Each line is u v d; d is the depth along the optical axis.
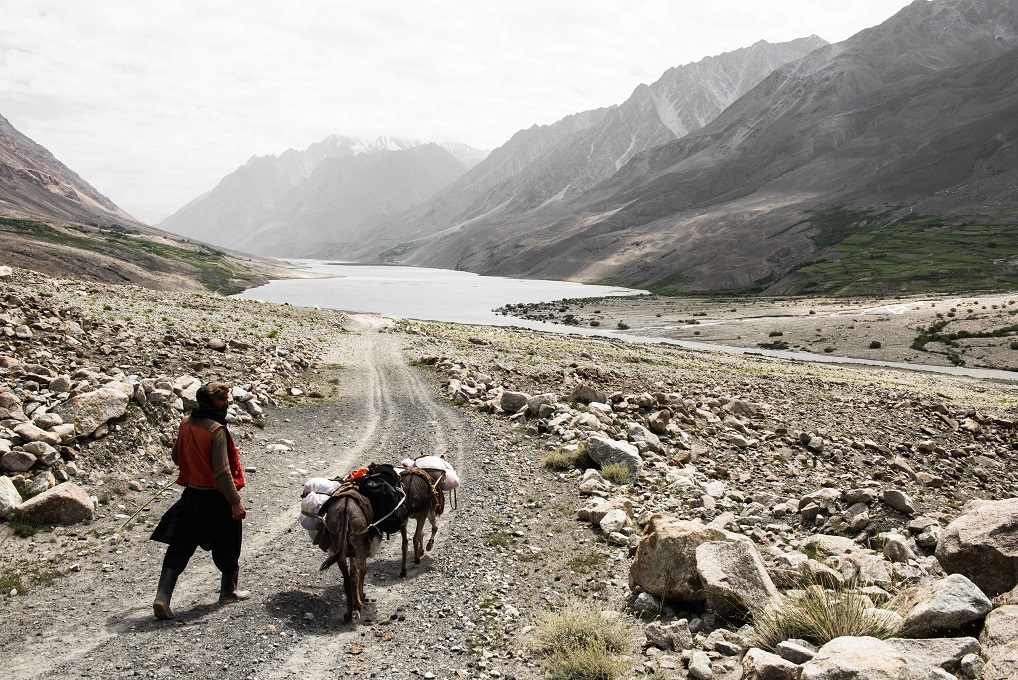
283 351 27.78
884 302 133.25
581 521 11.84
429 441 17.69
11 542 9.30
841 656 5.30
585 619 7.24
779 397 33.84
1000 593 7.21
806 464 19.61
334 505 7.58
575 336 79.00
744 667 6.09
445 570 9.30
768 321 111.44
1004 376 72.69
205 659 6.50
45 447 11.48
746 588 7.49
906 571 9.27
